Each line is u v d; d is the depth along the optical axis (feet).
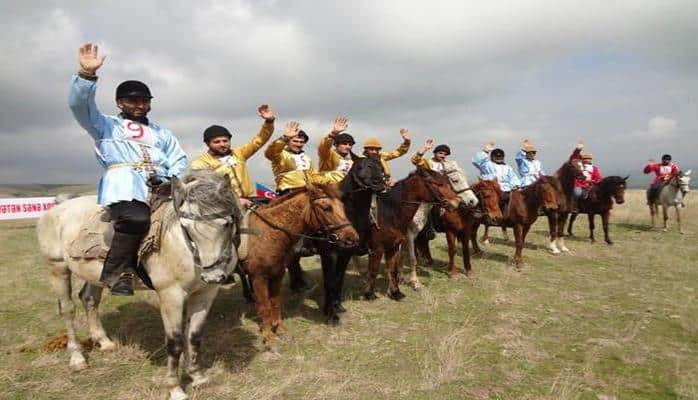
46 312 22.47
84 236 14.26
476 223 34.68
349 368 16.05
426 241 32.32
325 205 17.12
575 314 21.84
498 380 14.90
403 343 18.44
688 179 48.32
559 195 34.73
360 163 20.68
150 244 12.90
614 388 14.28
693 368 15.64
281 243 17.39
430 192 23.30
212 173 13.03
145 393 14.14
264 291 17.76
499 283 27.68
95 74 12.41
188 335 14.48
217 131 18.74
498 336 18.94
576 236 47.26
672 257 35.73
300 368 16.10
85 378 15.29
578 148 39.58
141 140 14.37
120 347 17.72
